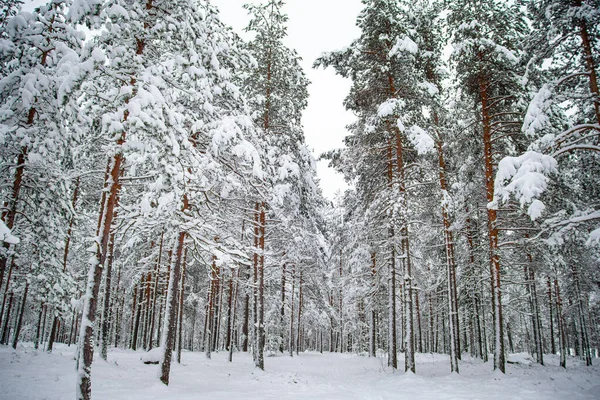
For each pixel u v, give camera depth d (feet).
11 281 59.41
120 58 26.68
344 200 84.48
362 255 79.05
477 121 56.80
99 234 27.09
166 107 27.71
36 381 31.12
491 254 53.36
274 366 64.80
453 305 54.60
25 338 112.16
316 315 109.50
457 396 33.27
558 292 78.95
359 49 58.34
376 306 73.67
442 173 58.54
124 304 107.04
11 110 32.32
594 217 33.32
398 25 54.65
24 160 36.37
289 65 63.72
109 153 29.89
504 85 55.21
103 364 42.88
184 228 37.99
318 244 97.04
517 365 67.26
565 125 45.37
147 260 65.98
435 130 57.93
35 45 32.45
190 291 104.47
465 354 96.94
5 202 35.55
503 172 37.11
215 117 41.47
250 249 46.47
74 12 24.94
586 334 84.28
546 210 46.75
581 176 42.75
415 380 43.29
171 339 37.09
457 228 56.59
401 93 57.62
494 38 53.67
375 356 83.35
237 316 112.16
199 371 49.21
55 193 39.91
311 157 67.56
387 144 60.59
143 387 33.35
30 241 44.27
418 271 79.36
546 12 37.06
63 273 49.29
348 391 37.29
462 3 55.01
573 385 38.40
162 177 28.43
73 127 34.35
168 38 31.01
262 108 60.80
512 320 104.22
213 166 37.60
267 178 51.01
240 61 43.62
